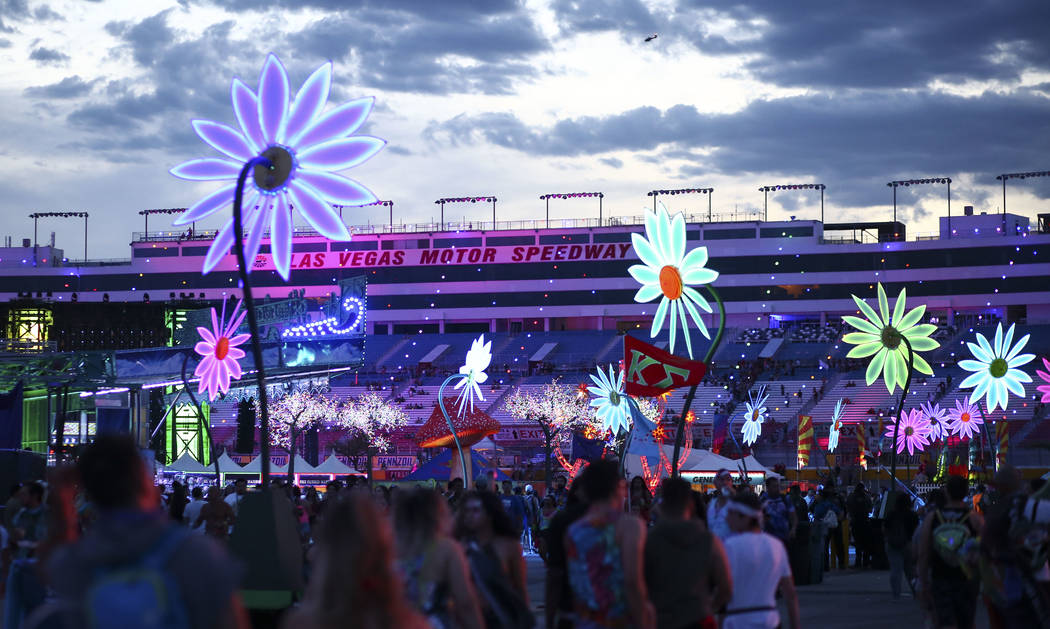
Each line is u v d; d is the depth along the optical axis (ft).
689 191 453.17
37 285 427.74
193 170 48.11
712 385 334.24
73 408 159.84
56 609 18.74
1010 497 33.14
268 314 150.61
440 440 129.18
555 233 424.87
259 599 37.73
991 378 124.57
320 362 148.97
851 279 405.80
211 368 107.86
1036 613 32.12
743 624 29.25
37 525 42.93
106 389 154.20
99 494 15.89
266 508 38.34
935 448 238.68
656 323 68.85
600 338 402.11
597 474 26.61
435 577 24.40
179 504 66.39
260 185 47.65
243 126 48.03
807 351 372.38
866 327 93.04
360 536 17.02
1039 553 31.99
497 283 425.69
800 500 84.94
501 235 426.51
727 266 414.00
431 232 430.20
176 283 428.97
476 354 130.21
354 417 273.54
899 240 455.63
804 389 322.75
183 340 189.78
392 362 399.24
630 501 62.49
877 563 99.30
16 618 37.83
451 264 428.15
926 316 411.13
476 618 24.36
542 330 433.48
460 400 135.64
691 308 68.33
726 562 28.25
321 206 47.24
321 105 47.47
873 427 269.85
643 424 112.06
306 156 47.32
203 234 440.45
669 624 27.61
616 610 26.07
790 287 409.49
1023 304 395.34
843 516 100.99
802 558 81.97
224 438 295.48
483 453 239.30
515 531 30.01
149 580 15.03
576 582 26.43
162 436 182.50
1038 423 272.31
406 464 234.58
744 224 415.44
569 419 261.03
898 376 92.63
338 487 66.69
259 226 47.80
